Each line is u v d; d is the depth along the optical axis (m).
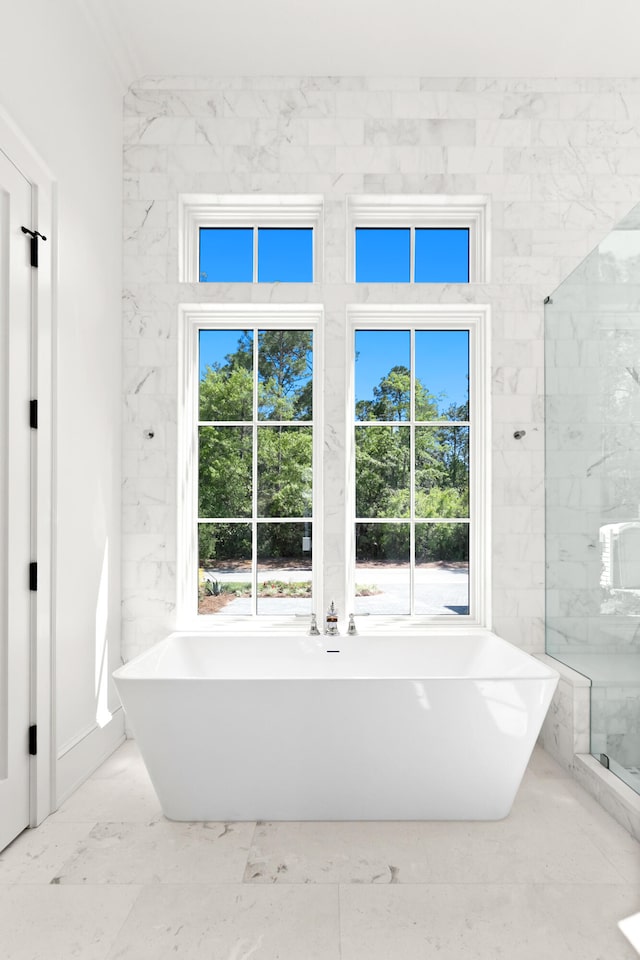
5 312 2.15
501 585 3.29
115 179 3.20
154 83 3.32
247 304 3.32
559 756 2.92
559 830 2.30
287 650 3.15
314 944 1.69
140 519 3.28
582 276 2.86
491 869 2.05
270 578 3.46
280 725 2.33
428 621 3.39
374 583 3.45
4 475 2.15
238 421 3.49
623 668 2.45
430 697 2.31
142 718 2.33
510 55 3.17
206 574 3.46
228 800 2.38
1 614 2.14
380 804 2.38
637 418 2.37
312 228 3.45
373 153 3.32
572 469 2.96
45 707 2.39
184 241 3.44
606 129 3.34
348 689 2.31
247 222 3.46
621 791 2.38
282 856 2.12
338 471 3.28
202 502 3.47
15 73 2.20
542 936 1.73
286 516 3.47
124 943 1.69
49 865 2.07
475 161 3.33
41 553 2.35
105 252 3.06
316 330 3.44
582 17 2.90
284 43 3.08
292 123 3.33
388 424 3.48
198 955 1.65
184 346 3.43
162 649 2.91
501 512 3.30
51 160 2.48
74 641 2.66
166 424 3.30
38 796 2.33
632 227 2.41
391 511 3.47
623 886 1.96
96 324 2.94
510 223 3.32
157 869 2.04
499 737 2.33
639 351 2.37
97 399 2.95
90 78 2.88
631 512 2.41
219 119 3.33
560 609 3.10
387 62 3.22
